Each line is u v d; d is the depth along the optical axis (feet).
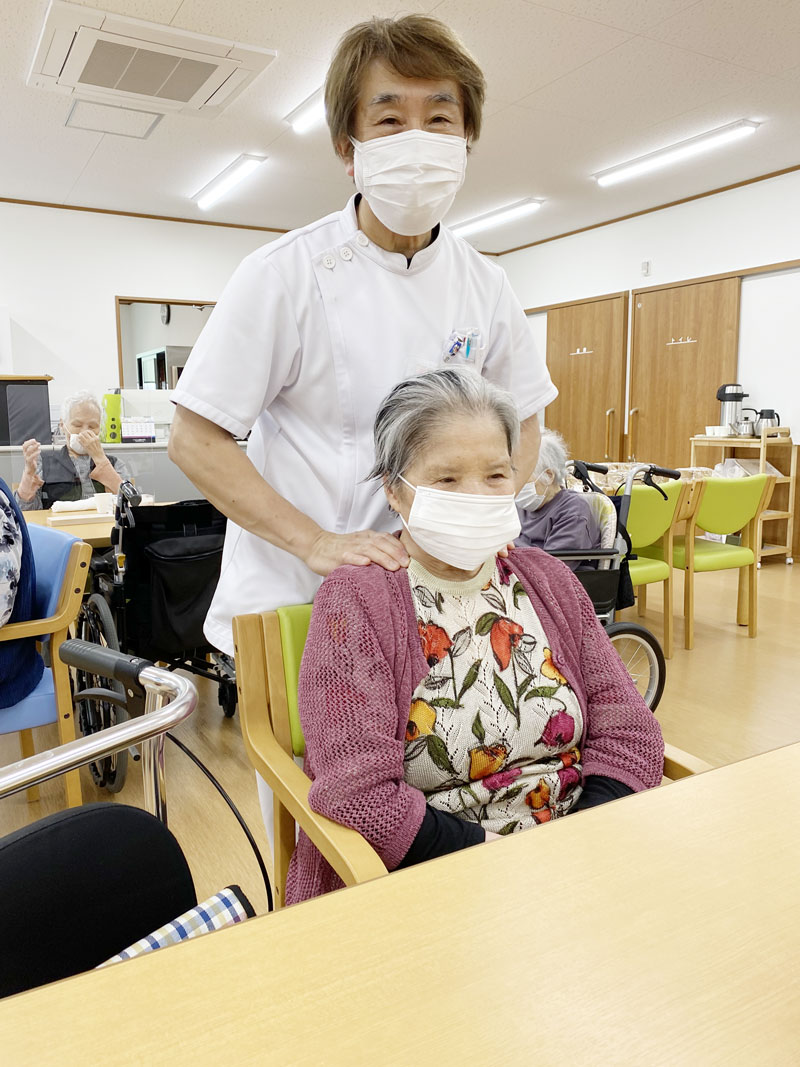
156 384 25.90
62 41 12.58
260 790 4.37
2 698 5.79
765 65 14.02
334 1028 1.45
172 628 8.01
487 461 3.40
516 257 29.12
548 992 1.55
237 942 1.69
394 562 3.48
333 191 21.58
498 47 13.28
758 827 2.18
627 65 13.99
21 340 22.76
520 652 3.53
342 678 3.20
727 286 21.53
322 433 4.16
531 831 2.16
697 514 12.09
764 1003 1.54
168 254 24.68
